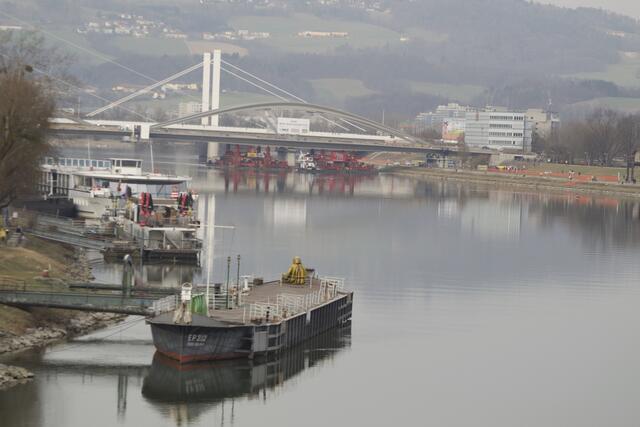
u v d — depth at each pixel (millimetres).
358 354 132500
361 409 112750
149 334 131500
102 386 112438
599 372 131750
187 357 117438
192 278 173500
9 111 163875
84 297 128500
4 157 164250
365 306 163875
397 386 121062
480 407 116188
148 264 186875
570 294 186000
